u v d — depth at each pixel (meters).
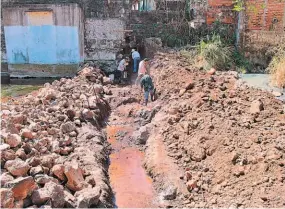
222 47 15.42
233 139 7.81
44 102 10.52
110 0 16.56
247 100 9.97
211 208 6.20
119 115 11.79
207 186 6.88
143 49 17.19
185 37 16.75
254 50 15.09
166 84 12.38
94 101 11.19
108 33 16.95
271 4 14.61
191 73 12.65
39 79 17.48
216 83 11.47
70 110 9.82
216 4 16.00
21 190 5.31
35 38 17.03
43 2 16.53
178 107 10.01
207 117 8.98
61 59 17.28
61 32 16.92
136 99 12.93
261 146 7.38
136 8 19.05
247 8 15.03
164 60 14.52
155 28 16.97
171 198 6.95
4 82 17.20
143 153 9.11
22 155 6.43
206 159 7.67
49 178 5.93
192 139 8.35
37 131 7.95
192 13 16.62
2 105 9.56
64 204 5.66
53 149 7.52
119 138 10.00
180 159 7.97
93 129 9.58
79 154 7.68
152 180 7.75
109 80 15.28
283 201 5.91
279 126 8.29
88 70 14.72
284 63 12.17
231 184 6.65
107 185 7.09
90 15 16.75
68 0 16.53
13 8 16.61
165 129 9.12
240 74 13.74
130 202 6.96
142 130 9.71
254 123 8.51
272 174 6.56
